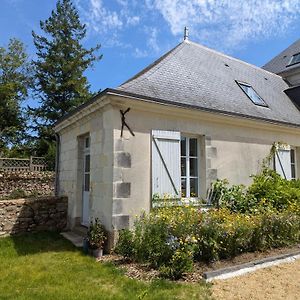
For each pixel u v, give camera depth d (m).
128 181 5.62
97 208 6.01
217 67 9.67
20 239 6.55
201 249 4.66
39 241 6.41
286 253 5.23
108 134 5.73
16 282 4.02
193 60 9.09
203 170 6.87
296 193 7.12
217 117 7.00
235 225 5.03
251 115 7.61
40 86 21.31
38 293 3.63
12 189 12.38
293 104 10.62
